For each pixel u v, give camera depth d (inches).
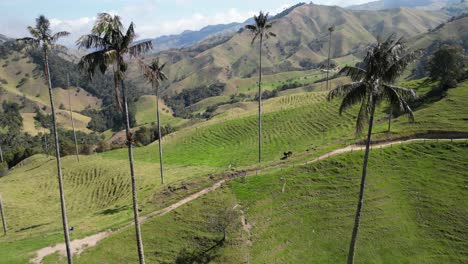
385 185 1937.7
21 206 2664.9
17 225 2258.9
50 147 5964.6
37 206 2667.3
